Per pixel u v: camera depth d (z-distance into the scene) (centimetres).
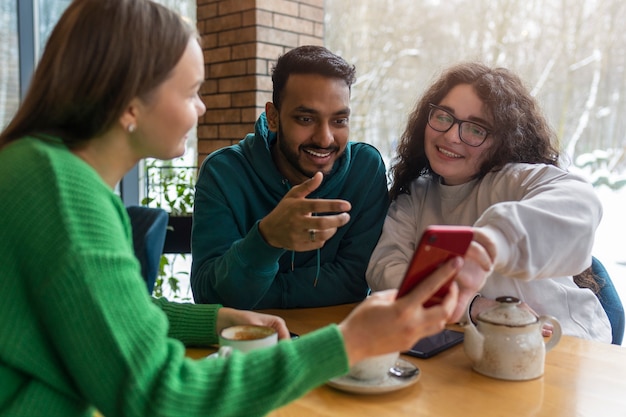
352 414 84
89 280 59
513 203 110
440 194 158
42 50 72
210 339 111
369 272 151
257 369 64
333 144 143
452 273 70
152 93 71
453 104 143
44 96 69
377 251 153
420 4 306
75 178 64
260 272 128
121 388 59
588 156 275
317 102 137
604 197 273
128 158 77
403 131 169
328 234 114
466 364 105
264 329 97
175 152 78
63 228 60
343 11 337
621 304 149
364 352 68
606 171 273
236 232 150
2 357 63
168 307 113
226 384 62
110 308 59
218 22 336
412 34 312
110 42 67
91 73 67
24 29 352
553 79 280
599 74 269
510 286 135
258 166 152
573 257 113
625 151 268
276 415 84
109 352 59
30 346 63
